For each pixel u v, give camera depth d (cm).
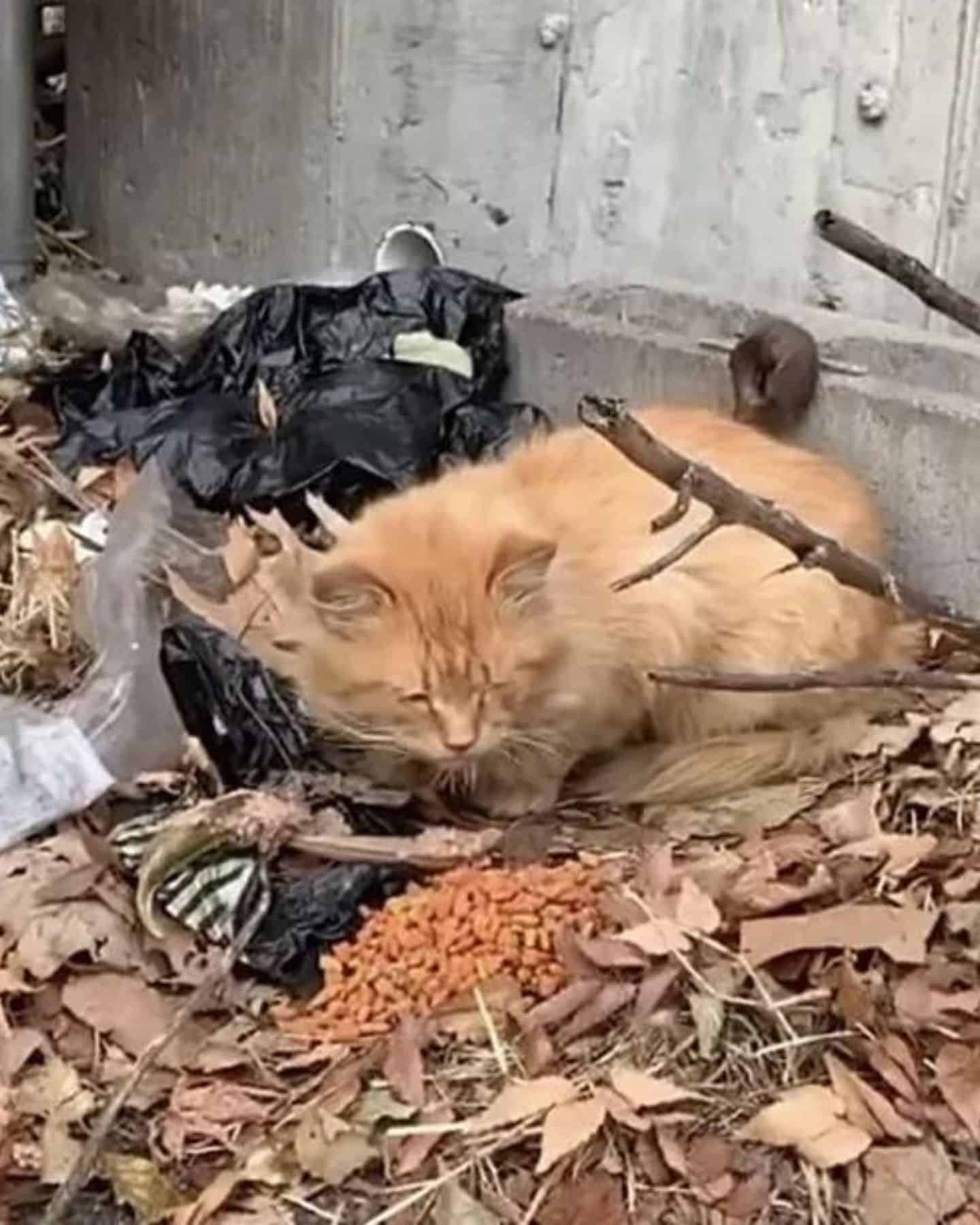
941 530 114
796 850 91
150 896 87
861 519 106
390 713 92
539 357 133
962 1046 78
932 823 95
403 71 146
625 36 134
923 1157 75
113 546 111
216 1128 78
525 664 92
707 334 127
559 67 138
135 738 100
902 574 116
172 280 167
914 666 106
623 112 136
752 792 98
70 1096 79
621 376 129
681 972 82
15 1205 75
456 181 146
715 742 100
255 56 155
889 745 100
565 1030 81
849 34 123
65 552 113
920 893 87
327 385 125
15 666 108
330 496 119
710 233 133
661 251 136
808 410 119
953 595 114
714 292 129
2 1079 80
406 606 90
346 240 153
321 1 149
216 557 111
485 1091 79
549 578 94
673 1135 76
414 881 90
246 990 84
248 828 89
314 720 96
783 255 129
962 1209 73
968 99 119
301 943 85
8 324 143
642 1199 74
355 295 135
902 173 123
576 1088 77
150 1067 79
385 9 146
